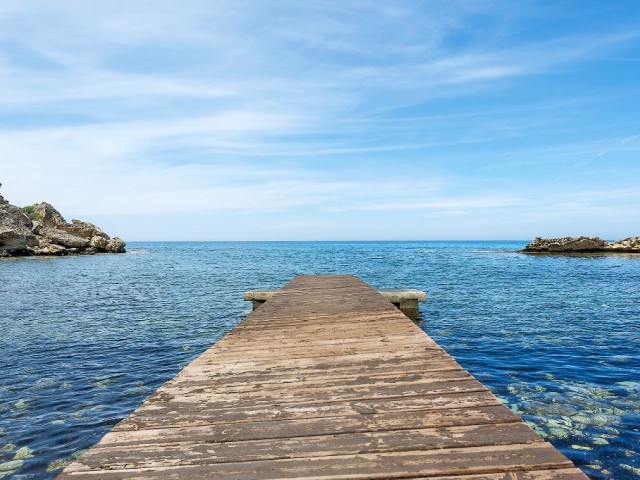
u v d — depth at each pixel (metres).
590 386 8.31
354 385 4.45
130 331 13.87
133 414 3.77
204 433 3.37
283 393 4.27
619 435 6.19
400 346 6.11
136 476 2.73
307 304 10.73
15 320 15.96
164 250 110.69
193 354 11.10
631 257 56.81
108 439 3.28
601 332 13.12
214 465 2.86
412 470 2.71
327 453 2.99
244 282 29.12
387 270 38.38
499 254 74.44
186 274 36.12
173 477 2.71
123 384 8.81
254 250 111.56
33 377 9.29
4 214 60.03
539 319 15.20
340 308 9.90
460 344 11.66
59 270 40.34
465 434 3.20
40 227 67.56
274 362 5.43
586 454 5.66
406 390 4.23
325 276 19.58
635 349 11.08
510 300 19.73
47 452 6.03
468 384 4.36
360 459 2.89
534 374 9.08
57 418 7.14
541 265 43.88
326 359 5.52
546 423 6.63
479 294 21.78
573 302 19.20
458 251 94.75
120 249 80.75
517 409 7.20
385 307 9.87
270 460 2.92
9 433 6.61
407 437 3.19
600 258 55.66
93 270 40.59
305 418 3.62
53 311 18.00
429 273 34.62
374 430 3.33
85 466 2.87
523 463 2.74
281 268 42.84
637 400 7.56
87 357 10.86
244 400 4.10
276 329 7.67
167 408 3.91
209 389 4.43
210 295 22.77
